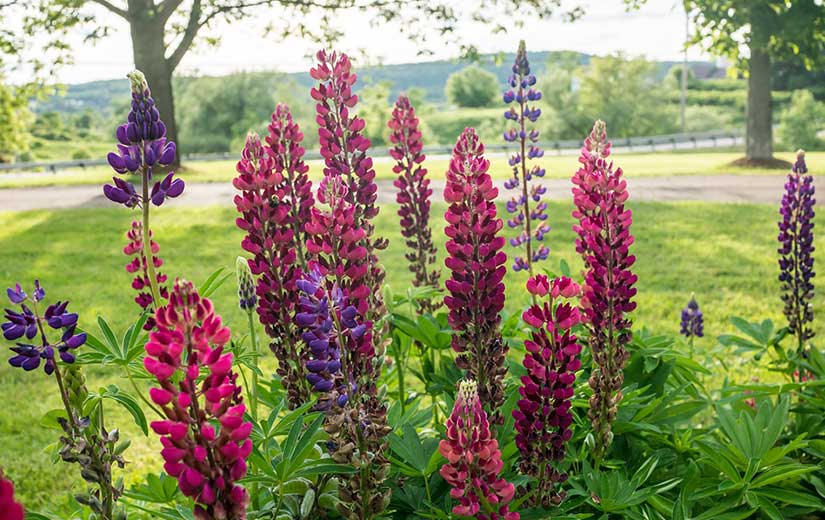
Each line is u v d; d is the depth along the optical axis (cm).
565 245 1221
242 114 6047
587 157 305
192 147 6012
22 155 6625
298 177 284
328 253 227
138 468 523
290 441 212
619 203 271
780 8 2469
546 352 228
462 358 259
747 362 612
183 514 241
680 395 358
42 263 1291
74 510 308
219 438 154
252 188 264
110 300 1020
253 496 249
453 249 250
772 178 2302
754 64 2731
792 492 275
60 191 2503
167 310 149
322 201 227
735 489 271
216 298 952
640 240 1323
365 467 213
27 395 700
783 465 288
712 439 354
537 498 238
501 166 2662
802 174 394
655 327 807
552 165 2781
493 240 249
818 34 2492
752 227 1427
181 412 152
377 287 298
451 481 193
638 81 5809
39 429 618
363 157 301
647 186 2127
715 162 2877
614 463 280
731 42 2520
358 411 209
